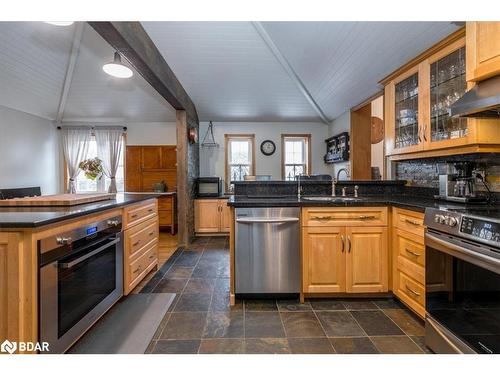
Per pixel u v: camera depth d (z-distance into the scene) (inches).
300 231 93.5
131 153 237.0
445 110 91.3
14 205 77.2
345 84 154.9
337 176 206.1
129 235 98.8
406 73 103.8
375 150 196.7
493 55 63.2
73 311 67.2
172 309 91.2
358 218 92.7
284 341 72.8
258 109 213.6
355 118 184.5
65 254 64.5
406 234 84.8
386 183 120.6
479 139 75.1
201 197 206.4
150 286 111.0
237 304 94.3
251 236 93.1
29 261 55.1
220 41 134.7
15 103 191.8
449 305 62.9
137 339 73.9
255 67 159.2
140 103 211.9
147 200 116.0
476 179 88.2
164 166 237.3
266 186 117.8
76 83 187.0
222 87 180.1
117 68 109.6
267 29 126.0
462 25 84.4
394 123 111.5
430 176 110.3
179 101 165.9
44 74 172.1
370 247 93.0
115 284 88.8
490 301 53.0
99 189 238.4
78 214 66.6
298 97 196.4
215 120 232.5
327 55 132.6
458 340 59.5
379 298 96.7
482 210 64.9
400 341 72.3
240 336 75.3
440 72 91.4
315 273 93.1
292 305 93.0
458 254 59.5
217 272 127.2
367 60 124.3
